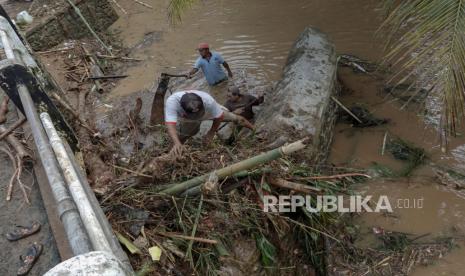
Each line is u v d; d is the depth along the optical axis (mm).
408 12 3432
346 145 5422
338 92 6094
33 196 3434
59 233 2982
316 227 3920
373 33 7535
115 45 8344
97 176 3895
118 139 5516
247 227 3473
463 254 4035
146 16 9266
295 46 6309
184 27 8625
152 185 3672
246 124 4727
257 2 9125
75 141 3902
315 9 8594
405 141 5352
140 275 2877
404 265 4000
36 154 3781
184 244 3252
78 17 8547
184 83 6949
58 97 4680
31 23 8000
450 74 3084
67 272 1145
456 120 3371
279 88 5445
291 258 3906
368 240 4262
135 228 3268
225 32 8258
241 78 6848
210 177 3400
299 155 4254
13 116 4453
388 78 6414
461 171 4875
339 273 3986
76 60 7578
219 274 3180
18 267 2885
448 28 3105
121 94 6762
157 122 5672
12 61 3443
